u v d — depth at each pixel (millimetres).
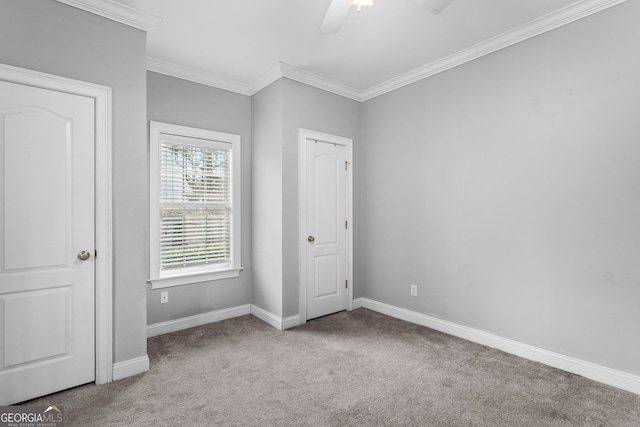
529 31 2465
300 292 3361
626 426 1744
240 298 3627
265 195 3449
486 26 2484
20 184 1903
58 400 1962
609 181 2139
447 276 3066
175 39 2678
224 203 3523
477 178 2826
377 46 2795
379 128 3705
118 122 2217
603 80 2156
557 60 2354
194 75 3250
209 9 2270
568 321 2320
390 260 3600
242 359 2545
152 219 3027
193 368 2393
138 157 2303
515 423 1770
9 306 1882
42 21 1956
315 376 2277
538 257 2463
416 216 3326
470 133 2875
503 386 2135
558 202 2359
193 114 3275
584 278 2246
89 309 2127
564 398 1996
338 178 3721
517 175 2572
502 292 2672
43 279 1976
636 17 2031
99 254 2141
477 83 2826
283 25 2482
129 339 2277
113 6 2158
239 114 3598
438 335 3014
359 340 2918
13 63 1869
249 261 3686
